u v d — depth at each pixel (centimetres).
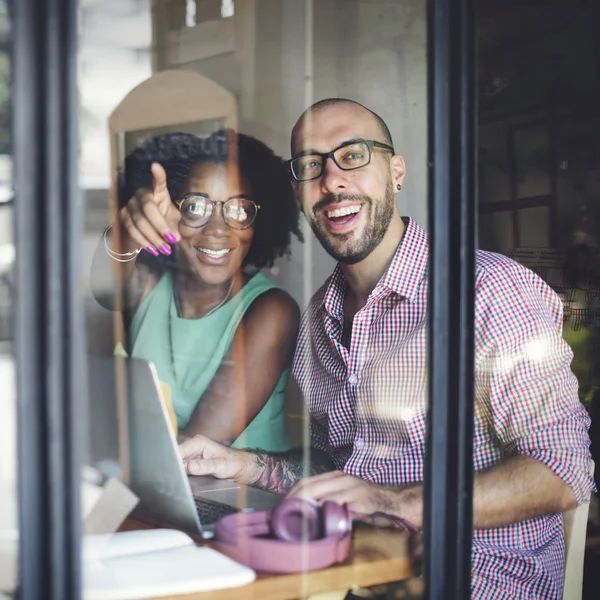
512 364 170
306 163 197
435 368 125
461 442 126
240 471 170
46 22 99
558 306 185
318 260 197
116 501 126
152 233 174
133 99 186
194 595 115
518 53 240
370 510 138
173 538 128
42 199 100
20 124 99
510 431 171
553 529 175
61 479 101
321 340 193
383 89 228
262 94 234
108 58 188
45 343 100
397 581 130
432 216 125
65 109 100
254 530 127
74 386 101
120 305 168
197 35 215
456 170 124
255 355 183
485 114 242
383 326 178
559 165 242
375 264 186
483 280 173
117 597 111
